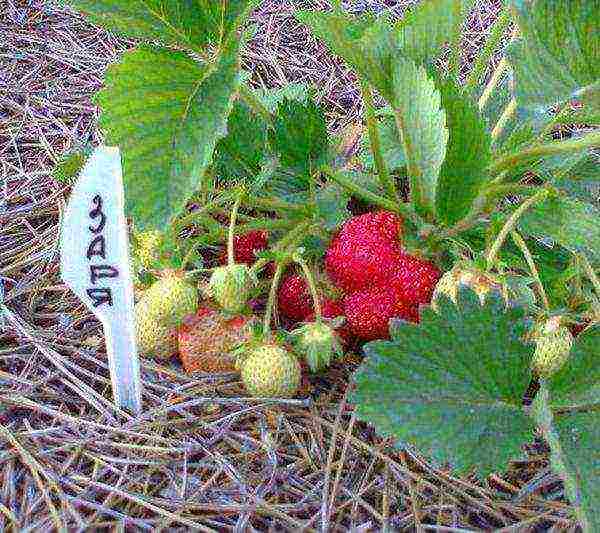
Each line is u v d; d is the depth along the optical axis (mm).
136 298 255
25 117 350
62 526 208
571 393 200
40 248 292
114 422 235
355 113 364
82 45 394
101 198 207
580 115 250
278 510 215
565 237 229
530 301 226
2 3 411
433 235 243
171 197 200
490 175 249
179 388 242
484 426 191
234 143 259
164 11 217
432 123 214
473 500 219
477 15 425
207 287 234
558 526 212
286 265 262
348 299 248
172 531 211
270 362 226
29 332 259
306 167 262
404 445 224
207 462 227
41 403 242
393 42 231
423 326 195
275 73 386
